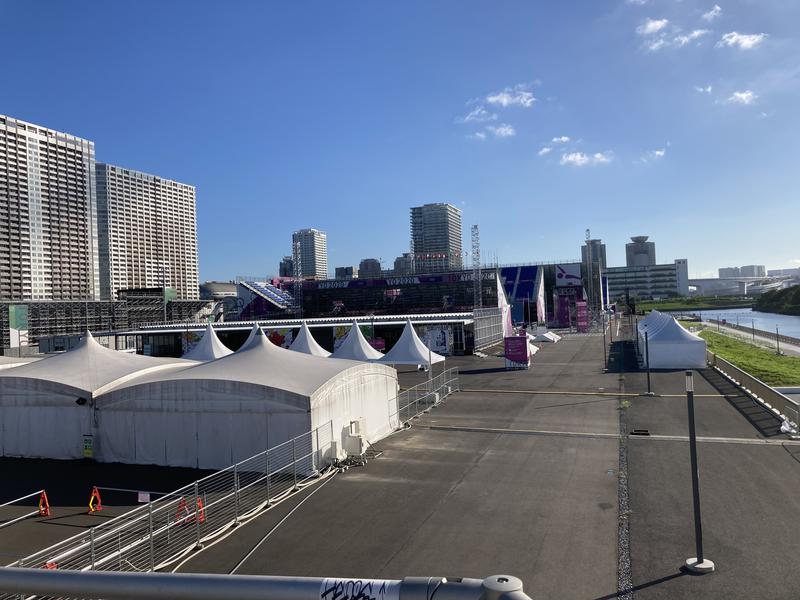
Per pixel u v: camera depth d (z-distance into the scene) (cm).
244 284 12525
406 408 3291
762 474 1894
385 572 1285
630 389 3756
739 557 1306
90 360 2889
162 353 7788
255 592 265
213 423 2238
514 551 1377
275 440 2156
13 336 8262
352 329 4784
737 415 2827
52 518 1733
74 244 15550
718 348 7331
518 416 3011
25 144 14375
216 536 1516
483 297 11512
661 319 5525
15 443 2498
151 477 2139
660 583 1198
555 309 12225
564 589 1186
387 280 12288
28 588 288
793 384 4538
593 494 1762
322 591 261
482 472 2039
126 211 19138
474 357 6412
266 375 2308
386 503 1747
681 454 2166
